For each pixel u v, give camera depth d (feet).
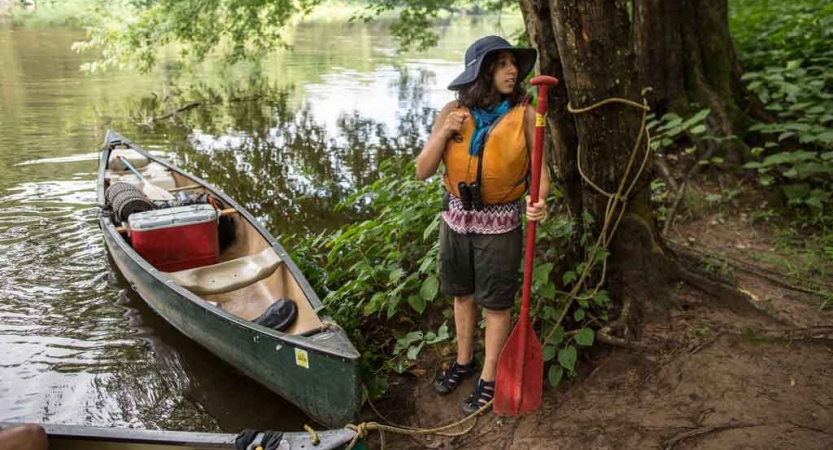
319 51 61.36
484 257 9.91
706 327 11.60
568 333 11.35
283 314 12.87
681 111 20.06
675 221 16.65
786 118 19.93
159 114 35.83
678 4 20.01
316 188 24.43
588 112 11.03
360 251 14.90
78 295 16.39
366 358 12.53
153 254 15.72
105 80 44.68
